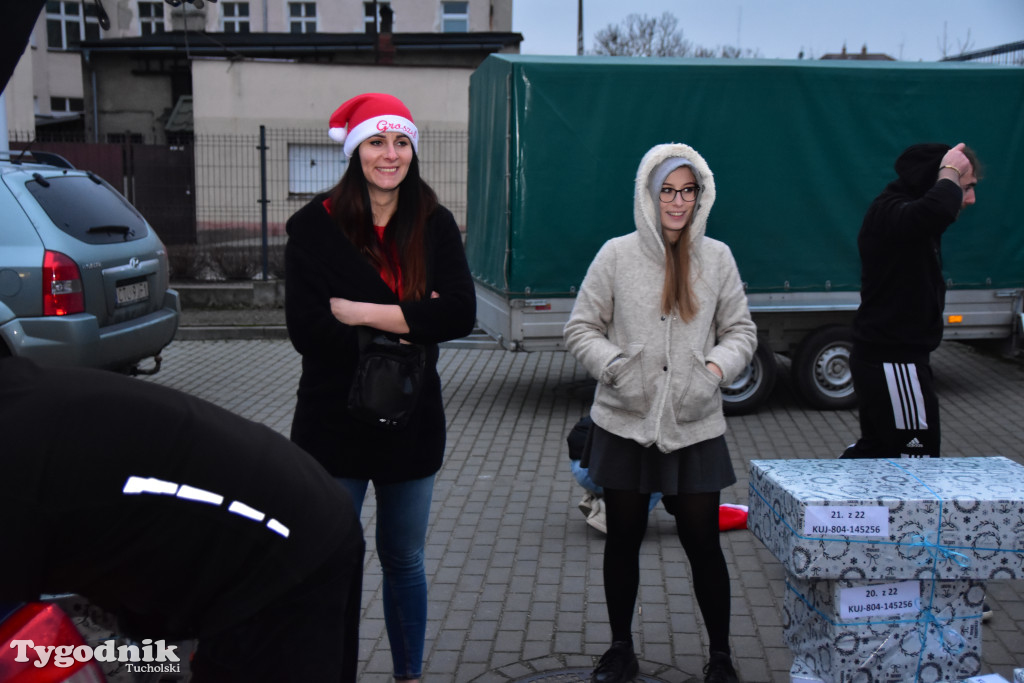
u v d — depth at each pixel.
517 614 4.15
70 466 1.53
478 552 4.92
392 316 2.88
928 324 3.87
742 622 4.03
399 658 3.19
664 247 3.27
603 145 7.60
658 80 7.58
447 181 18.08
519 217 7.60
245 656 1.68
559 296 7.73
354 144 2.93
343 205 2.94
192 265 13.82
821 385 8.21
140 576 1.61
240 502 1.65
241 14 33.03
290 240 2.95
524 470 6.45
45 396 1.58
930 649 2.84
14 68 2.09
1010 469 3.08
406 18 32.91
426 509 3.10
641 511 3.43
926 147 3.83
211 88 22.47
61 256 6.54
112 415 1.60
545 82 7.48
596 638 3.90
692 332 3.27
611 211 7.68
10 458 1.50
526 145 7.52
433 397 3.06
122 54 26.39
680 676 3.52
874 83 7.82
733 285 3.41
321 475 1.89
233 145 17.03
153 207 16.25
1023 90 7.99
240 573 1.67
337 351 2.89
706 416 3.30
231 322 12.03
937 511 2.76
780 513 2.92
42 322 6.48
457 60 25.88
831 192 7.91
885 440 3.99
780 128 7.79
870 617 2.81
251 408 8.23
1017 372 9.69
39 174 6.88
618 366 3.26
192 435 1.66
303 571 1.70
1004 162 8.07
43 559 1.53
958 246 8.19
